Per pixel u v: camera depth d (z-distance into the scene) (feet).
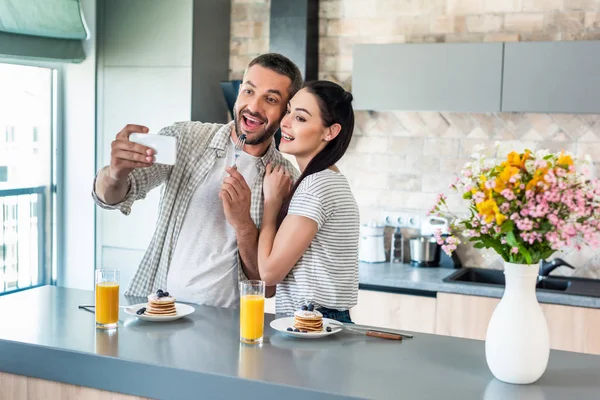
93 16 15.30
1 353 7.54
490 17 14.30
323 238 8.20
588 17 13.74
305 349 7.39
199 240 9.06
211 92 15.44
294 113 8.30
